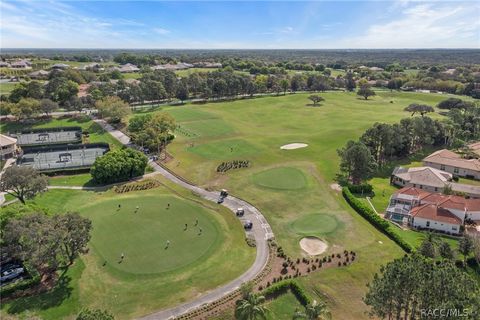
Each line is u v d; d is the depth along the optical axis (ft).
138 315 165.17
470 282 129.70
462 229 241.35
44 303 171.32
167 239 226.58
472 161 357.20
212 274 194.39
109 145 423.23
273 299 175.52
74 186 310.86
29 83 588.50
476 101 645.92
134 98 623.77
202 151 400.47
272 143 429.38
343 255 211.82
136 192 297.94
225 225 245.24
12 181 247.50
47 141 438.81
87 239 191.11
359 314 165.99
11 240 180.65
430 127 401.49
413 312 134.92
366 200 288.30
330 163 367.25
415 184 308.40
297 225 247.09
